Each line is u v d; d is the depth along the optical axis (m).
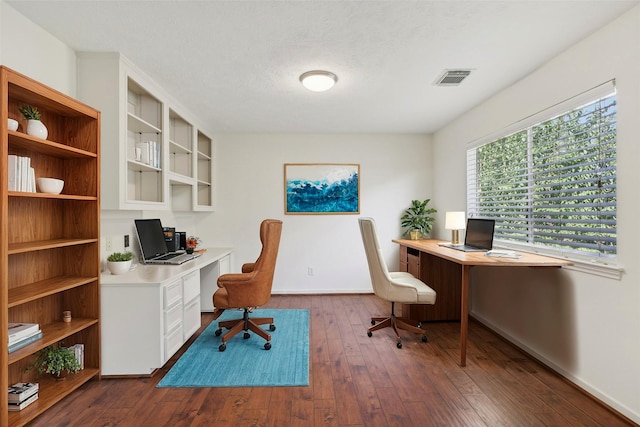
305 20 1.93
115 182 2.34
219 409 1.92
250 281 2.78
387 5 1.78
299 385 2.18
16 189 1.70
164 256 3.38
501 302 3.10
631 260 1.81
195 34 2.09
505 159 3.07
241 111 3.63
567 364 2.27
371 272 3.05
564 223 2.36
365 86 2.92
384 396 2.05
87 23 1.97
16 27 1.86
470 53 2.32
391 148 4.70
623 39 1.84
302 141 4.66
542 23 1.95
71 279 2.16
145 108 2.96
